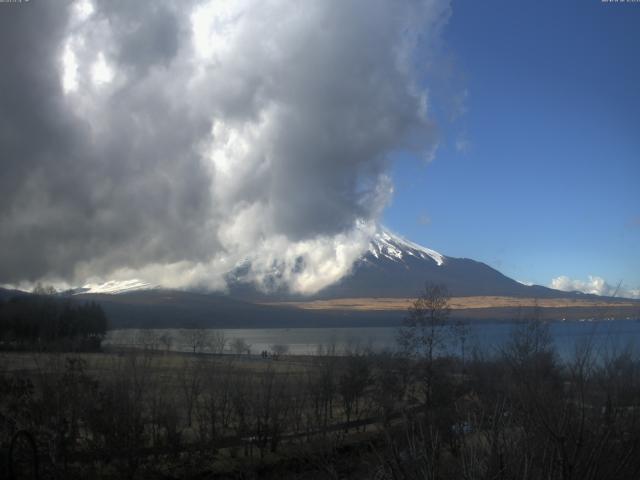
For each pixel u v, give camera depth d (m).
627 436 10.54
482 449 10.45
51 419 33.06
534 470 9.75
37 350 45.34
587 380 10.83
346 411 44.69
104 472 35.47
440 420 15.10
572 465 9.21
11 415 31.00
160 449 38.16
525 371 11.72
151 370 44.34
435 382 33.34
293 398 47.25
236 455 40.41
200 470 38.12
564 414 9.90
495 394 13.58
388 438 11.45
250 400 44.06
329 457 22.39
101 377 39.19
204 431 42.53
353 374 45.50
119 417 35.69
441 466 10.79
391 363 42.97
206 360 61.47
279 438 40.22
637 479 10.27
